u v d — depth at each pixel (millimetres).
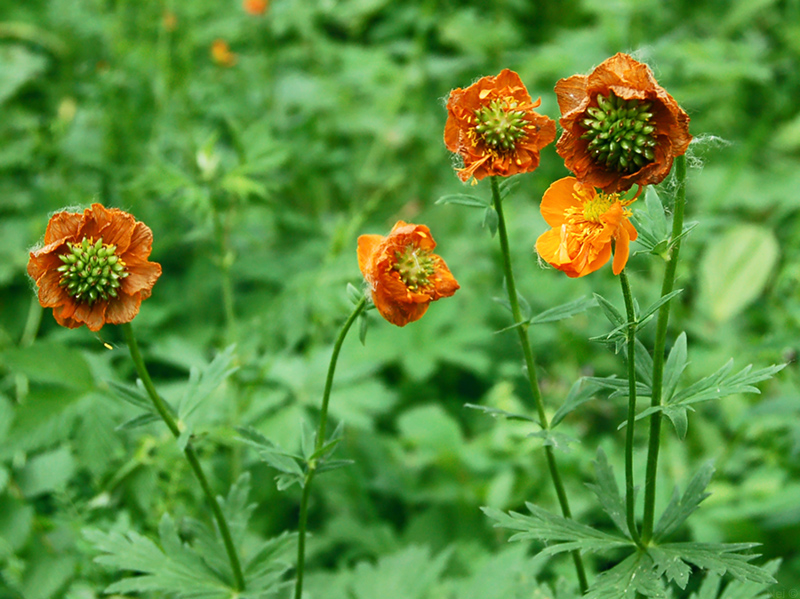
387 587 1121
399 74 2064
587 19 2400
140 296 933
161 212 1597
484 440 1379
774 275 1614
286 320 1343
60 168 1586
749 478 1247
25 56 1882
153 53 1809
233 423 1186
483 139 931
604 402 1461
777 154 1998
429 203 1939
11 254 1481
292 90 2008
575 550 996
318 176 1801
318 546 1218
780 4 2299
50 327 1480
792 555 1171
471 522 1292
